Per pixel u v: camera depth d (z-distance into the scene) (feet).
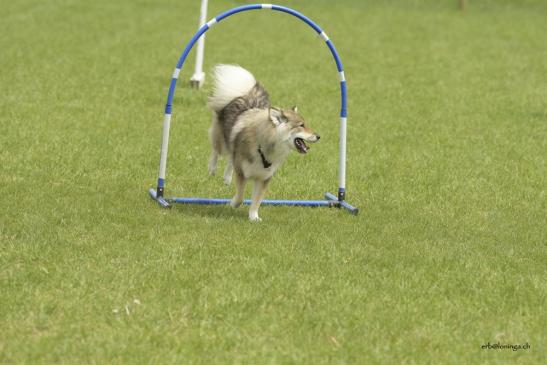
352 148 56.80
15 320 25.96
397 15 135.64
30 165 46.29
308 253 33.91
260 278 30.73
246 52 96.07
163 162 40.68
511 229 40.19
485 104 75.10
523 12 146.10
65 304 27.30
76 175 45.03
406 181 48.93
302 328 26.53
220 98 41.09
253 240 35.09
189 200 41.04
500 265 33.99
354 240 36.27
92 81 74.69
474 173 51.65
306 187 46.52
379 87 81.05
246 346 25.13
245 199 42.80
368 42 108.47
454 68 93.61
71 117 59.67
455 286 31.27
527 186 49.29
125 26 108.47
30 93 67.26
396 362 24.79
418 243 36.47
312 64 91.45
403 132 62.49
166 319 26.76
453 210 43.37
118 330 25.63
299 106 70.54
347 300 28.94
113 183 44.04
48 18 109.70
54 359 23.62
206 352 24.64
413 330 27.09
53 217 36.68
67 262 31.14
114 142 53.42
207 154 52.29
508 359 25.48
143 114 63.00
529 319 28.45
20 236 34.06
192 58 90.84
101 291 28.58
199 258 32.22
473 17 138.00
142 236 34.73
